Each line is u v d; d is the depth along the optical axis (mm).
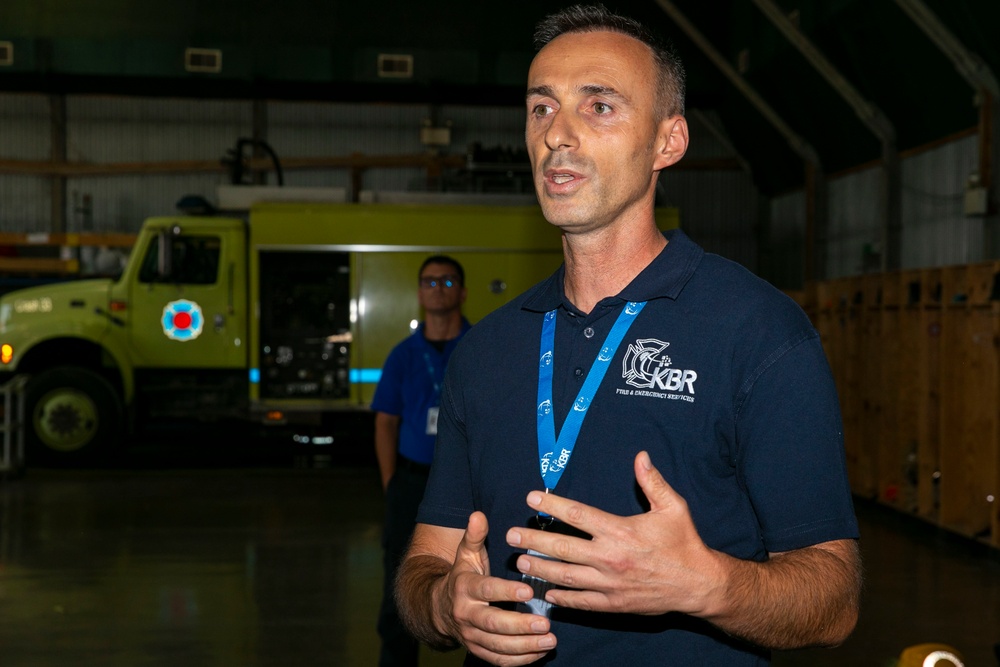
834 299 9016
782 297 1331
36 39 16047
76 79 16344
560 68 1353
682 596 1089
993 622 4902
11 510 7793
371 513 7832
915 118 11992
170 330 9805
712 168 17828
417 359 3754
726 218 17906
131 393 9875
